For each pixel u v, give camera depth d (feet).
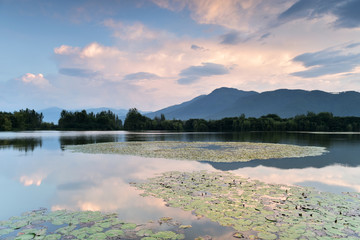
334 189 35.81
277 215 25.13
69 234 21.13
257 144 114.73
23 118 376.07
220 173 47.29
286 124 328.08
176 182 39.88
